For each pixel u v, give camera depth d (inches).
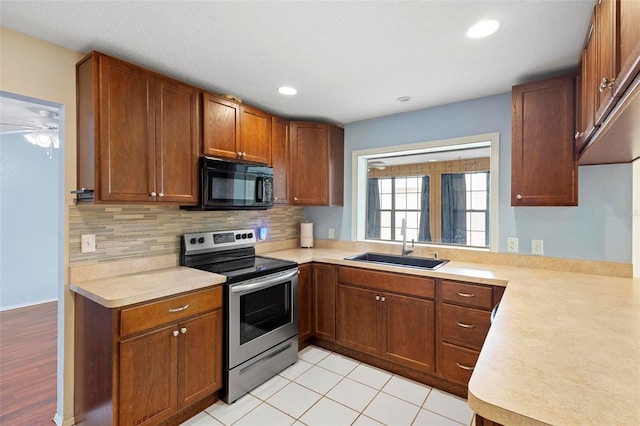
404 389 92.1
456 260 109.7
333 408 83.0
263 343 95.0
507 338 44.1
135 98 77.0
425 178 133.6
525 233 97.9
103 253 82.7
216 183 93.3
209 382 82.1
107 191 72.0
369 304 105.3
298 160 126.4
